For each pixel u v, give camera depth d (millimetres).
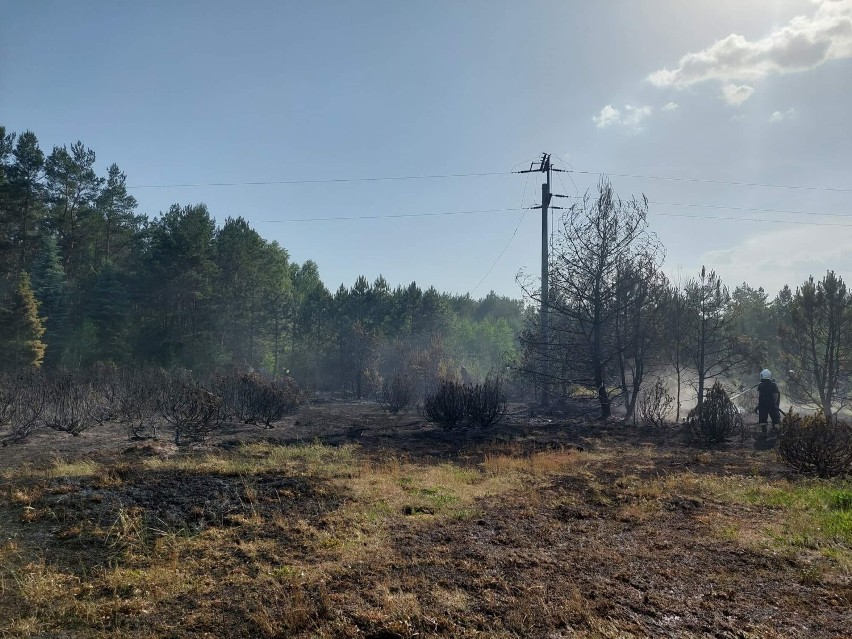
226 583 4559
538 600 4281
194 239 39156
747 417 19703
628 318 19969
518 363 25156
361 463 10141
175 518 6109
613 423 17734
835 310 20062
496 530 6168
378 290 43219
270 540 5582
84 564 4902
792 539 5930
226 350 40000
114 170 51312
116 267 41875
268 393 16484
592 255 19938
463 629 3830
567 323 21844
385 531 6008
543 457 10984
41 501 6484
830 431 9570
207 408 13078
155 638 3695
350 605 4156
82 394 16250
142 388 17172
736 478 9195
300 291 62219
